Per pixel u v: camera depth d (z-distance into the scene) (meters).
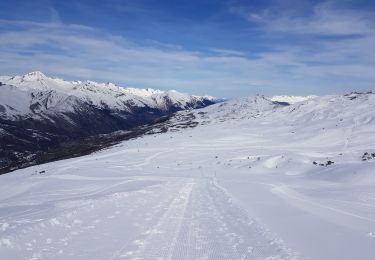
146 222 16.81
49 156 192.75
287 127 132.50
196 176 56.88
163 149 108.19
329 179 42.16
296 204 23.14
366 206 22.45
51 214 17.73
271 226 16.06
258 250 12.32
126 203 22.53
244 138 121.06
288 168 60.16
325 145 96.88
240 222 17.11
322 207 21.81
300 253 11.89
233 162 77.00
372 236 14.27
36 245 12.45
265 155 84.38
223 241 13.51
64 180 56.69
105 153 114.25
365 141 92.94
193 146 111.88
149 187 33.78
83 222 16.27
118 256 11.38
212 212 20.14
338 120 121.25
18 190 53.25
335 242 13.32
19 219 16.42
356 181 38.00
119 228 15.36
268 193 30.16
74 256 11.35
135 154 101.38
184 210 20.77
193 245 12.91
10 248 11.88
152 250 12.12
